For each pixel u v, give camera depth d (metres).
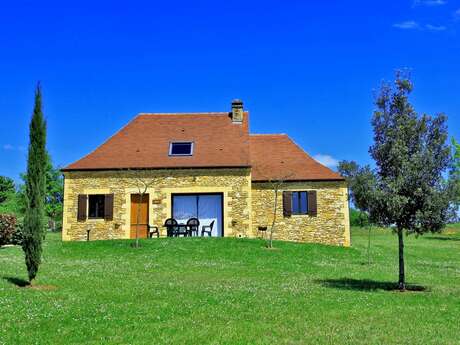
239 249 23.19
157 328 9.42
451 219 14.03
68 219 28.48
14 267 17.67
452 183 14.12
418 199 14.20
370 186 14.38
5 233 25.31
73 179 28.78
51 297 12.26
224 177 28.50
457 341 8.86
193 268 18.53
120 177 28.66
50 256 21.47
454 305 12.17
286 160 31.39
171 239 25.30
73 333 9.02
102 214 28.70
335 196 29.36
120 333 9.08
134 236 28.31
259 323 9.93
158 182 28.53
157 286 14.15
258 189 29.56
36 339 8.62
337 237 29.05
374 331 9.46
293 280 16.19
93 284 14.36
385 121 14.74
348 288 14.65
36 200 14.27
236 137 31.27
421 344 8.64
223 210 28.36
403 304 12.17
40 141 14.50
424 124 14.55
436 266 21.81
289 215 29.27
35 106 14.55
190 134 31.62
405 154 14.45
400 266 14.69
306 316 10.62
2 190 48.66
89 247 23.69
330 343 8.62
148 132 32.00
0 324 9.53
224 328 9.48
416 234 14.68
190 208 28.84
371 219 14.78
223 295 12.84
